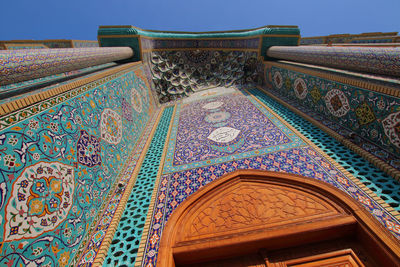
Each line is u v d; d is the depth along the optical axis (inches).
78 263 45.6
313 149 71.5
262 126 95.6
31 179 40.1
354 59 75.2
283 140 80.7
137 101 120.0
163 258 44.3
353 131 74.0
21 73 51.5
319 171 61.0
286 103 113.7
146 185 70.4
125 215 58.7
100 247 49.0
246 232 47.6
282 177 60.9
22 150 39.8
